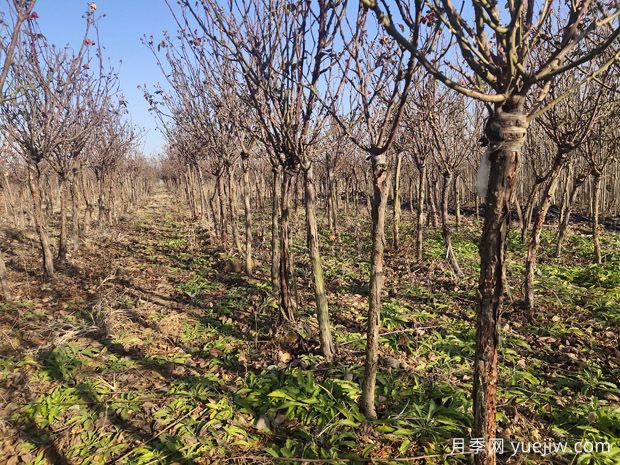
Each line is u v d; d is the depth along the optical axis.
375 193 3.07
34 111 6.85
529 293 5.81
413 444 3.19
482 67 1.95
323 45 3.70
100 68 8.46
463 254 9.17
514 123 1.92
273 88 3.96
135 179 24.95
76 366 4.33
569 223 13.31
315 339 4.92
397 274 7.84
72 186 9.62
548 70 1.76
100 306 5.58
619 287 6.64
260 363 4.49
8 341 4.89
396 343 4.82
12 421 3.57
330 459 3.05
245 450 3.22
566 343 4.91
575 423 3.40
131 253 9.99
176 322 5.63
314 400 3.60
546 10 1.88
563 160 5.41
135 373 4.30
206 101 7.71
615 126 7.34
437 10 1.82
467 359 4.49
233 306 6.12
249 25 3.98
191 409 3.68
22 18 4.30
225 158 9.00
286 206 4.98
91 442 3.31
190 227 13.23
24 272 7.83
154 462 3.07
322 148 5.74
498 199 2.04
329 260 8.81
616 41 4.35
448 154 7.41
